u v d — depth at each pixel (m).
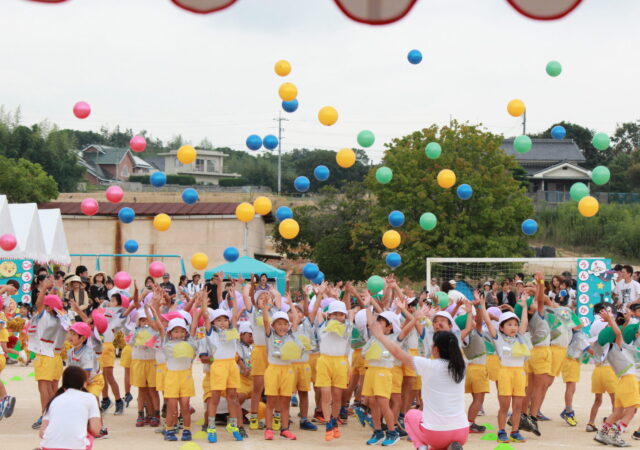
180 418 12.15
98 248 35.09
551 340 12.14
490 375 11.76
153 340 11.50
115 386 13.16
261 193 61.78
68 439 6.94
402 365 11.27
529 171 59.47
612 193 53.81
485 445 10.73
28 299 22.58
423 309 10.62
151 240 35.06
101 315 11.38
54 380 11.63
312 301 14.02
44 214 22.73
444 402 7.37
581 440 11.22
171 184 71.94
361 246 36.28
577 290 22.36
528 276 25.77
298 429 12.02
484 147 32.44
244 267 23.72
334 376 11.11
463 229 31.53
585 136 68.94
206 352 11.12
